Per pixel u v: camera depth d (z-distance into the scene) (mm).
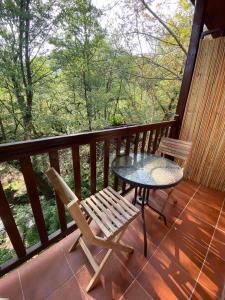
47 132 7734
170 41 6375
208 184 2678
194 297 1192
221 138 2467
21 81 6965
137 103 8312
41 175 5816
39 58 7207
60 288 1182
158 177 1496
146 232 1718
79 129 7953
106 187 1735
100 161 5668
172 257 1472
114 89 8289
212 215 2041
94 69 7672
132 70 7398
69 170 5559
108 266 1351
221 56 2285
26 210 4926
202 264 1430
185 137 2846
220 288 1257
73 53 7105
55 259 1363
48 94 7621
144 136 2162
